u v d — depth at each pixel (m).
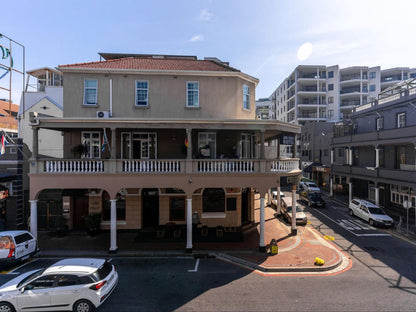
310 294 9.26
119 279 10.43
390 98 23.73
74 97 15.92
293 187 16.47
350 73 54.78
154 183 13.70
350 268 11.64
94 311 8.13
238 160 14.02
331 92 53.03
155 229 17.09
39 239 15.37
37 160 13.45
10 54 14.61
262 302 8.73
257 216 20.91
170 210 17.45
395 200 23.66
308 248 13.93
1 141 13.91
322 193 33.25
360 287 9.80
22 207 16.80
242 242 14.83
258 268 11.55
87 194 17.00
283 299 8.91
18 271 11.26
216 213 17.45
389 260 12.59
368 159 27.14
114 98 16.12
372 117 26.27
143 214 17.50
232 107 16.78
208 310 8.26
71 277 8.11
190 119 13.80
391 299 8.91
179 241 14.90
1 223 16.14
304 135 45.78
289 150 52.12
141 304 8.61
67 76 15.94
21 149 16.78
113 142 13.80
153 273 11.02
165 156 16.70
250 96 18.05
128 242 14.82
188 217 13.55
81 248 13.89
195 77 16.61
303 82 52.81
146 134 16.70
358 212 20.64
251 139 18.36
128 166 13.96
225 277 10.67
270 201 24.52
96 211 17.02
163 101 16.38
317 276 10.80
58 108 21.91
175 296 9.12
